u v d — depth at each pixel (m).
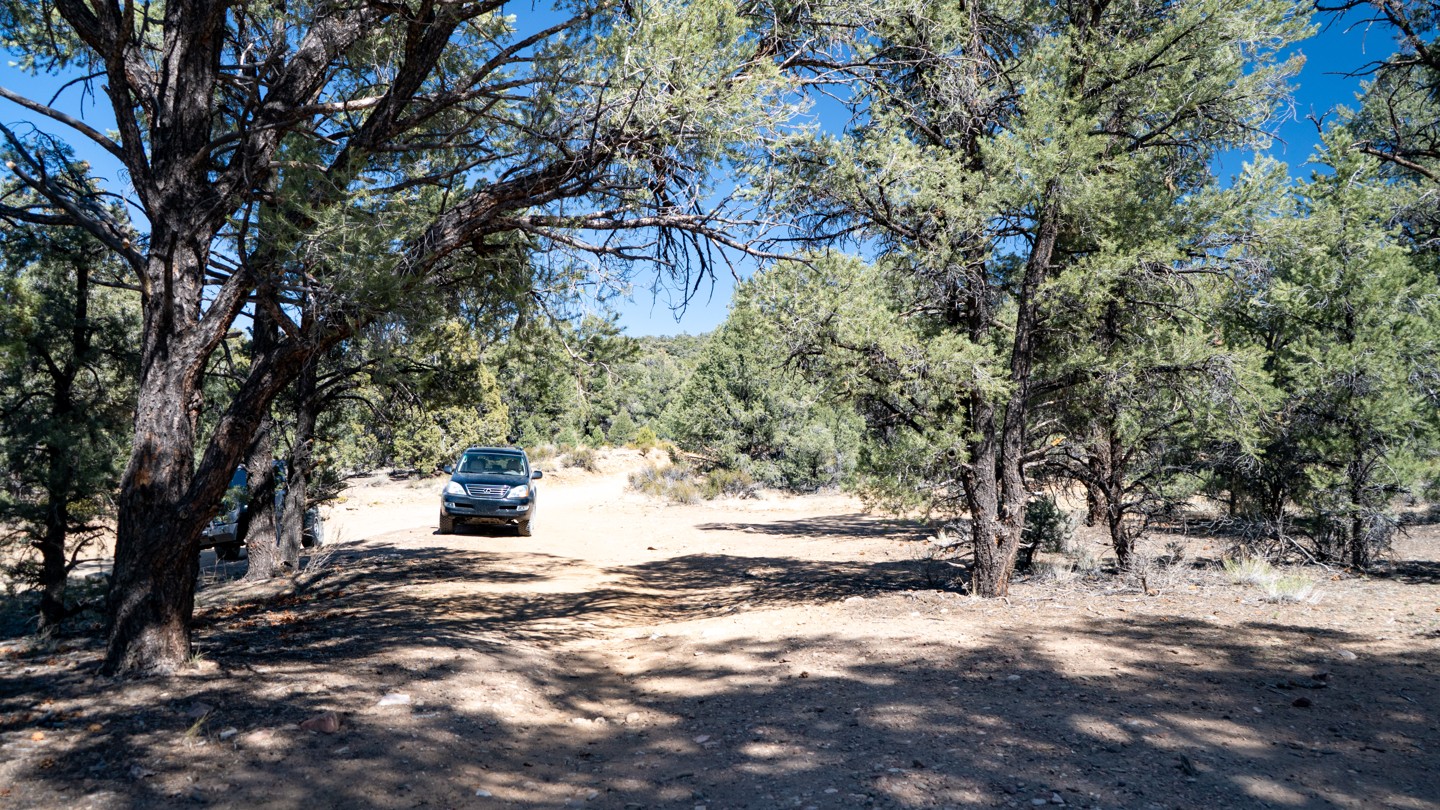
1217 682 5.76
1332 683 5.71
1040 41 8.88
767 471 30.06
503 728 5.14
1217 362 8.30
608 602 10.82
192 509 5.64
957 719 5.04
